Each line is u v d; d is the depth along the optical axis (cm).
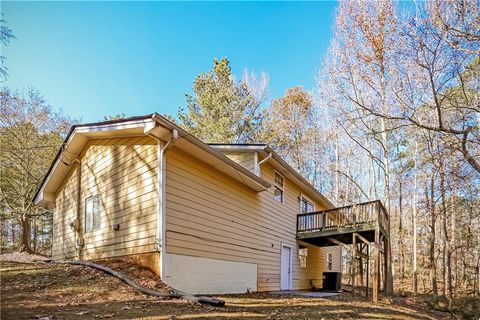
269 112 2914
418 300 1636
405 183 2255
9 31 1071
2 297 524
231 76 2584
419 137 1739
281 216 1406
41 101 1877
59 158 1069
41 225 2325
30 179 1781
